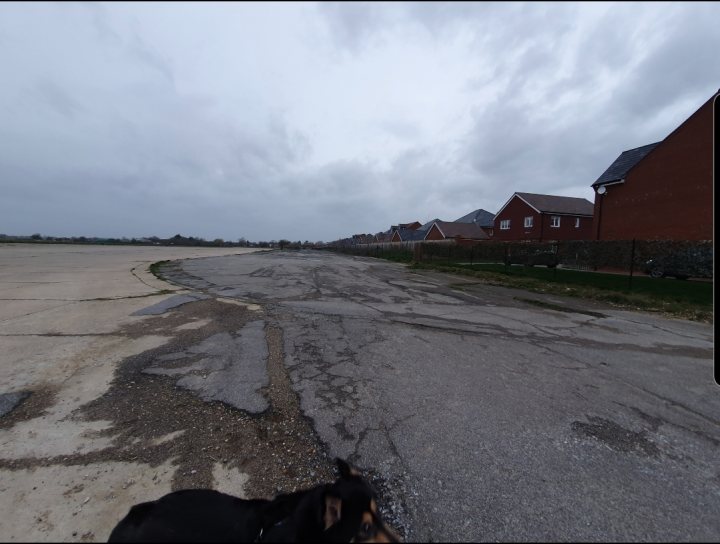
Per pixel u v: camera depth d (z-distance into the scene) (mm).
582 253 16328
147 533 1359
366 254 41531
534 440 2652
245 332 5430
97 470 2158
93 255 23812
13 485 2000
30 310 6391
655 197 18703
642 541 1755
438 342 5242
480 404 3230
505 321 6770
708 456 2520
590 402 3346
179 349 4531
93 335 5016
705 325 6875
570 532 1792
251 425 2762
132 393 3254
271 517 1510
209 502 1551
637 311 8086
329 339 5207
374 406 3131
